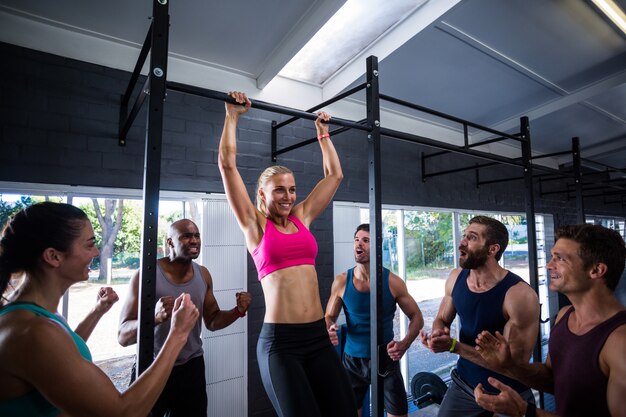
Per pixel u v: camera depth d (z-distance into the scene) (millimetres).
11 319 749
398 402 2318
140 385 847
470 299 1925
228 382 2537
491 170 4910
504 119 4387
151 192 1202
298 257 1563
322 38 2799
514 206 5215
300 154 3059
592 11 2857
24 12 2027
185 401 1970
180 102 2525
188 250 2043
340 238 3236
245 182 2758
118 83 2295
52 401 733
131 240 2561
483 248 1866
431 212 4270
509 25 2898
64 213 858
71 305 2340
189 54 2566
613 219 7680
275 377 1406
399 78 3311
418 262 4109
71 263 859
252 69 2801
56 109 2098
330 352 1538
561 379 1177
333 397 1457
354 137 3436
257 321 2709
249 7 2227
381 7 2615
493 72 3457
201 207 2557
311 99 3215
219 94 1483
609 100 4363
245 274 2680
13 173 1961
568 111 4484
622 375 989
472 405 1882
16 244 813
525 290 1771
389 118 3834
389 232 3895
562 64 3484
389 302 2455
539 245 5863
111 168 2230
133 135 2309
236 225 2676
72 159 2121
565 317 1250
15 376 727
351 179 3369
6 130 1959
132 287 1950
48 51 2102
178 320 986
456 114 4090
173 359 935
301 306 1507
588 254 1129
